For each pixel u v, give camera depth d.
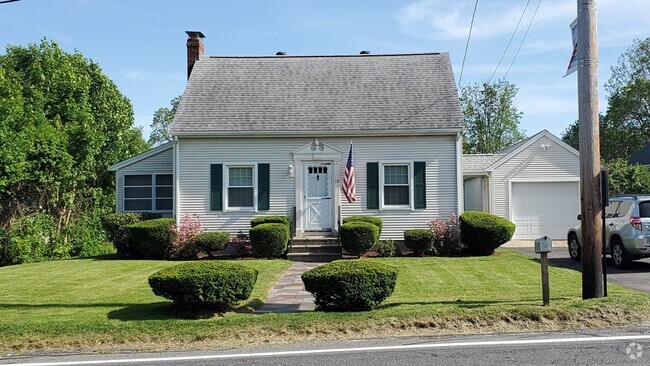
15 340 7.76
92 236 21.83
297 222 19.30
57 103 24.58
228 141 19.48
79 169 22.36
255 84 21.36
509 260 16.25
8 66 29.72
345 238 17.34
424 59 22.61
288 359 6.74
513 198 22.97
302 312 8.84
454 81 21.05
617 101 47.00
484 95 52.34
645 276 12.86
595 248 9.13
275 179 19.45
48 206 20.39
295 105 20.22
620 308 8.41
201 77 21.77
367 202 19.27
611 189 27.86
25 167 18.91
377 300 8.86
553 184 22.97
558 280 12.18
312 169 19.53
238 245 18.72
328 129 19.12
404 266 15.15
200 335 7.92
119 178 21.73
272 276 13.53
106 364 6.71
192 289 8.52
